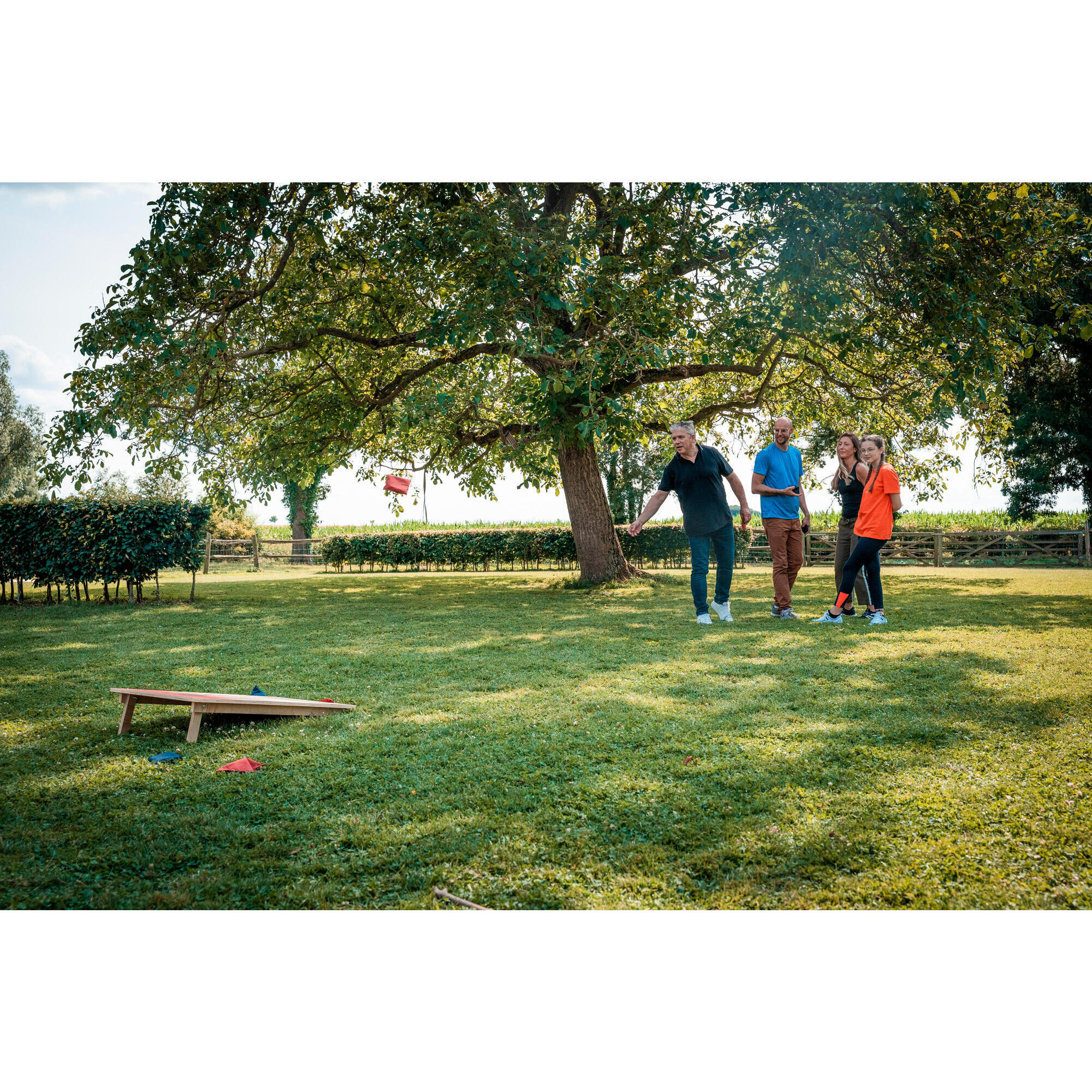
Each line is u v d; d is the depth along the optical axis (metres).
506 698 4.31
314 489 31.58
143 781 3.04
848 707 3.92
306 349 11.66
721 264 10.09
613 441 10.07
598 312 9.80
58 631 7.81
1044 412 20.58
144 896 2.15
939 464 15.20
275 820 2.64
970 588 10.89
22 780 3.07
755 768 3.04
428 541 20.44
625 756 3.22
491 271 9.18
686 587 11.66
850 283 9.82
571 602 9.95
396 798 2.81
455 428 13.38
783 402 14.91
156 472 11.55
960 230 9.20
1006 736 3.38
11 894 2.16
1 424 29.73
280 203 9.38
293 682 4.89
